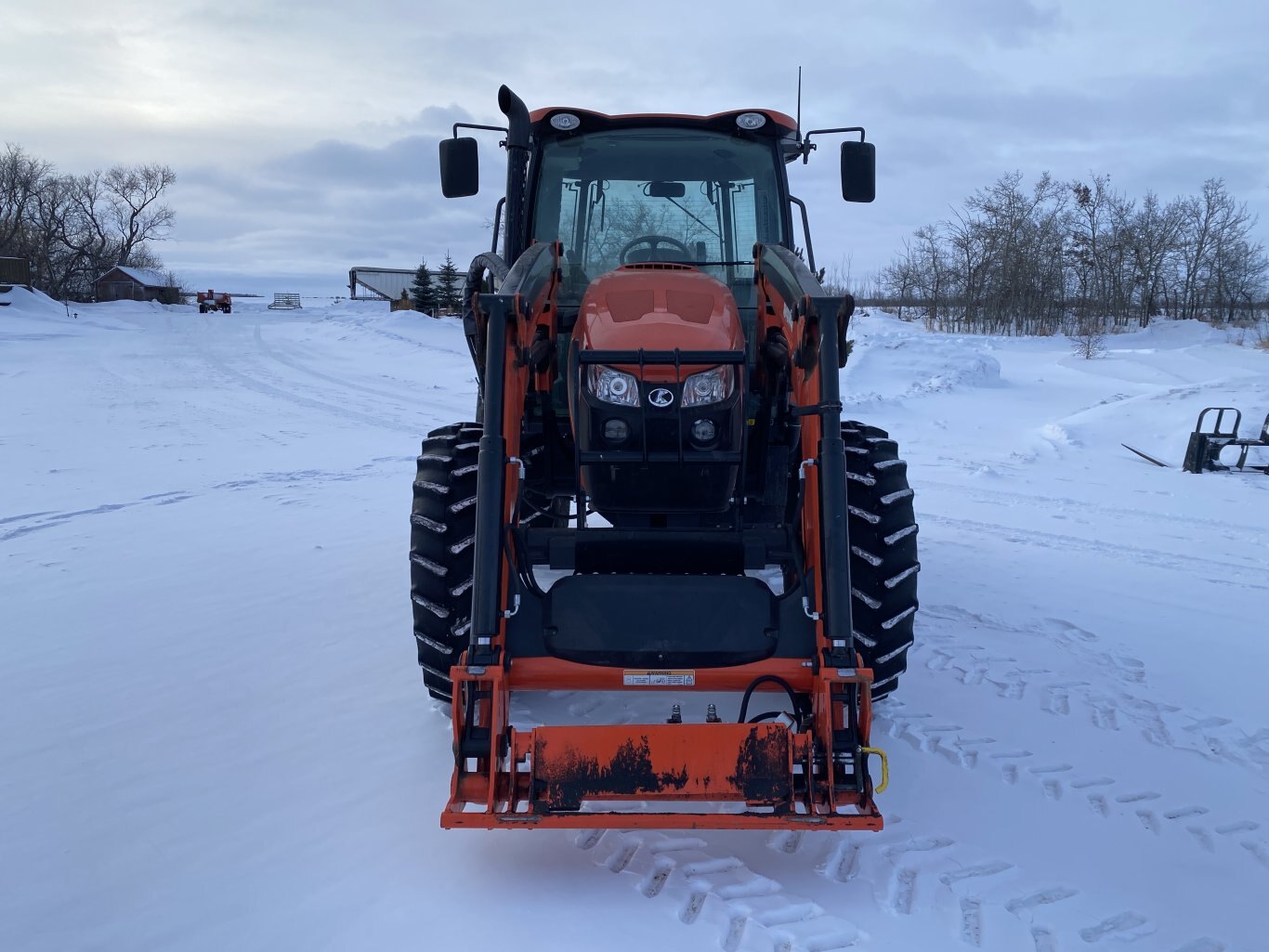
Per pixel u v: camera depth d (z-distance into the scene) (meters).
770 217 4.26
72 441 10.94
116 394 15.27
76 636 4.70
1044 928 2.46
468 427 3.71
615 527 3.46
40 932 2.47
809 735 2.66
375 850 2.83
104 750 3.48
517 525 3.02
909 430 11.82
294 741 3.55
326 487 8.70
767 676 2.87
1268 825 2.99
